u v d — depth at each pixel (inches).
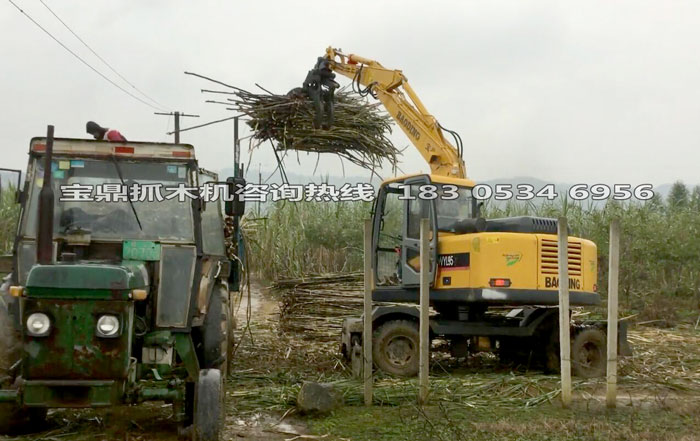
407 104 398.3
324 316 425.4
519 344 372.8
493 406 273.6
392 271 365.4
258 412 262.4
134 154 243.3
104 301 193.9
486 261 330.0
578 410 268.4
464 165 387.5
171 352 225.5
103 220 236.8
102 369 193.2
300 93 384.2
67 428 235.3
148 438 226.5
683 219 658.2
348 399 279.1
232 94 381.1
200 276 233.0
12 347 220.2
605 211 663.1
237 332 457.1
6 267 241.8
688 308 573.3
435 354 412.2
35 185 238.7
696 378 341.7
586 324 362.3
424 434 232.1
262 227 660.1
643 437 227.5
